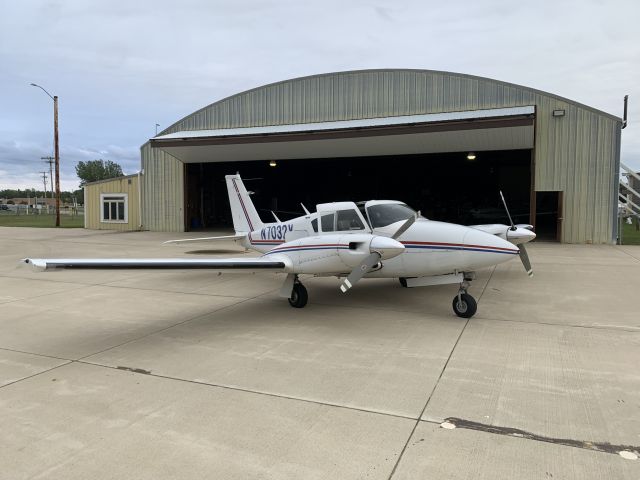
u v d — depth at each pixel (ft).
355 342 17.75
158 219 83.05
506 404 12.13
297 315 22.36
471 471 9.10
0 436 10.73
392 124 58.80
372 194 110.63
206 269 19.98
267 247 30.37
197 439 10.50
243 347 17.30
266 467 9.36
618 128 55.88
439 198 107.45
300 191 115.14
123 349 17.22
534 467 9.23
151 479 8.98
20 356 16.49
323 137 62.23
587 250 50.70
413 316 21.95
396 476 8.96
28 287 30.45
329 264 21.38
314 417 11.50
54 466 9.47
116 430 10.95
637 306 23.68
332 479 8.91
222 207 100.22
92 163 367.86
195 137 68.69
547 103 58.70
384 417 11.46
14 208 338.34
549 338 18.10
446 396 12.67
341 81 68.59
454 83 62.95
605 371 14.49
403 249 19.45
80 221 138.31
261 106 73.31
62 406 12.30
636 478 8.85
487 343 17.48
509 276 33.47
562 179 58.65
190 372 14.75
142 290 29.32
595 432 10.62
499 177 102.12
